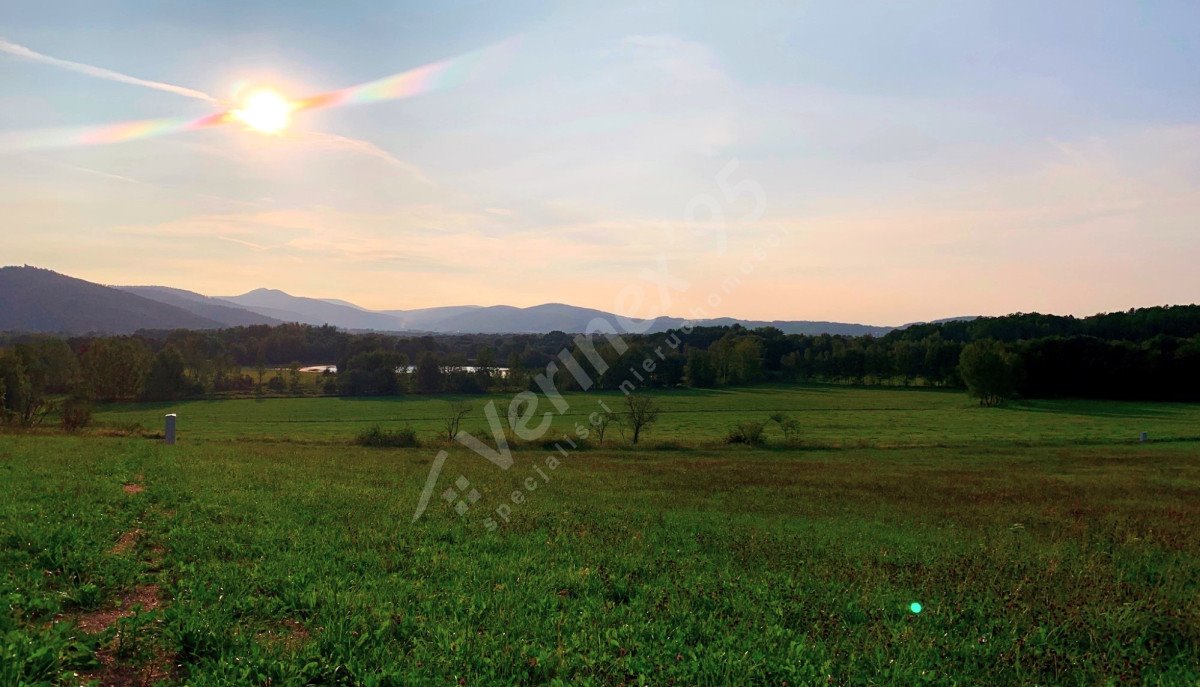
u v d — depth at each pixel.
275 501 15.76
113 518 11.86
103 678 6.11
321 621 7.83
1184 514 22.50
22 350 67.75
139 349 99.88
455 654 7.05
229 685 6.00
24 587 7.87
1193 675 7.21
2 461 18.36
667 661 7.16
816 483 31.55
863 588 10.37
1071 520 20.20
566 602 9.39
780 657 7.31
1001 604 9.32
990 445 56.91
